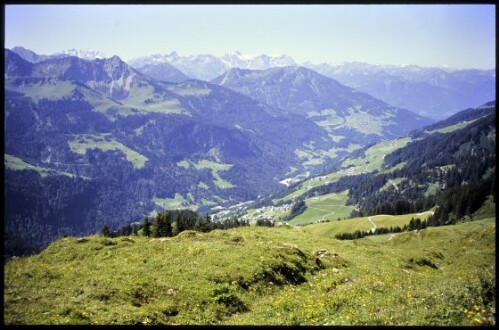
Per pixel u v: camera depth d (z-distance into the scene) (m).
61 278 21.42
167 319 17.92
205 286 21.98
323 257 35.00
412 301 17.75
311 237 48.41
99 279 21.42
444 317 14.26
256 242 33.97
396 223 152.00
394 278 28.19
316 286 26.23
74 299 18.36
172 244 31.62
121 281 21.34
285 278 26.75
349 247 45.09
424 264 42.03
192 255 27.88
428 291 19.20
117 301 19.02
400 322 14.47
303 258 31.38
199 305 19.97
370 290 22.66
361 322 15.16
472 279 21.58
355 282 26.95
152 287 21.11
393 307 17.12
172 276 23.11
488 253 46.84
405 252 48.09
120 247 29.95
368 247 47.91
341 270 31.73
